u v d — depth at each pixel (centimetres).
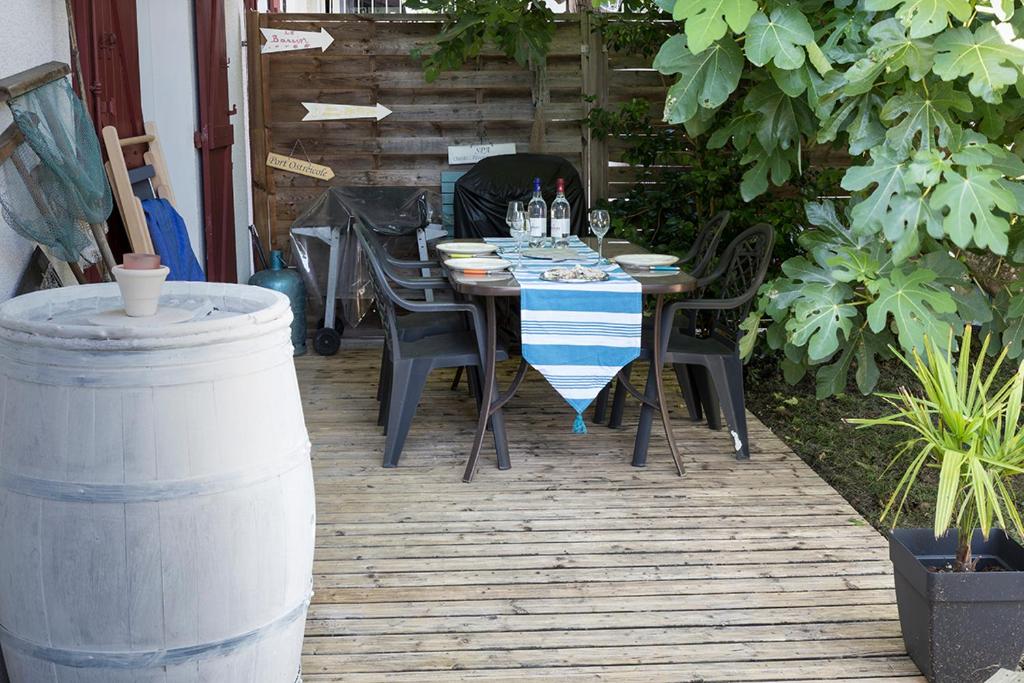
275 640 228
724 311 475
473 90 662
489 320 423
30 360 205
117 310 234
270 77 659
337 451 457
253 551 217
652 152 633
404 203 635
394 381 433
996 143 396
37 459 205
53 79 312
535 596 321
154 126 454
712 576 336
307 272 657
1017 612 264
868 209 351
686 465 445
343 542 359
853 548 359
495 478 426
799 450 481
